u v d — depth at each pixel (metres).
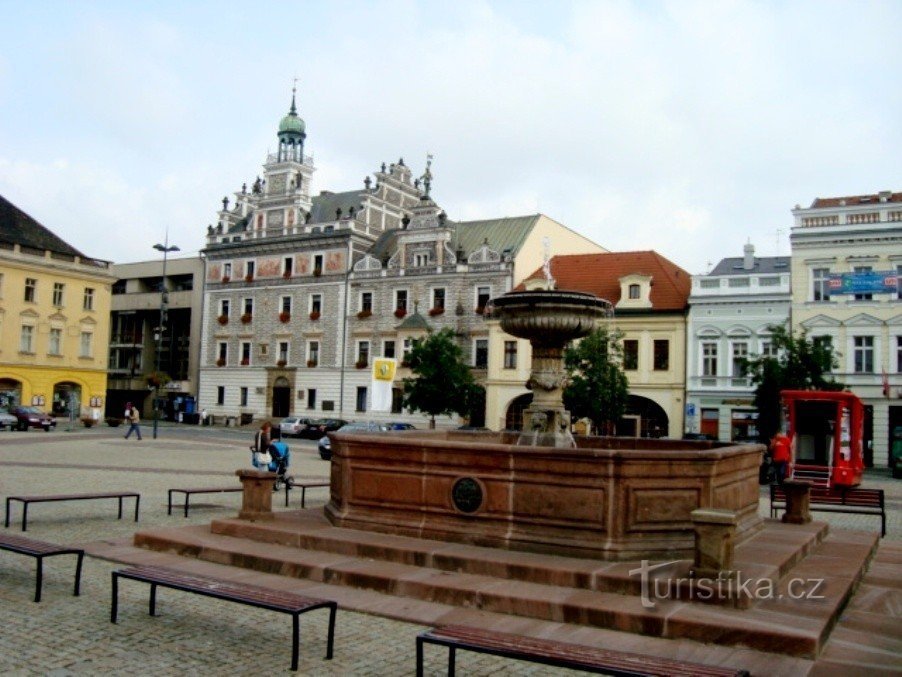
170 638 8.29
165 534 12.67
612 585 9.47
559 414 14.59
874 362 43.47
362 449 12.29
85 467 26.30
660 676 6.07
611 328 48.66
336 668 7.55
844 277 43.88
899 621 9.38
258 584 10.40
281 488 23.00
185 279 79.69
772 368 38.47
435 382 49.31
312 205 68.19
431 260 58.62
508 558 10.34
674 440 16.52
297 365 64.25
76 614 9.04
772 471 24.97
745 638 8.17
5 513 16.09
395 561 10.89
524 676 7.58
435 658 7.95
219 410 68.56
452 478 11.45
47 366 62.81
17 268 61.03
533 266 57.88
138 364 81.25
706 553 9.29
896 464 37.28
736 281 47.00
